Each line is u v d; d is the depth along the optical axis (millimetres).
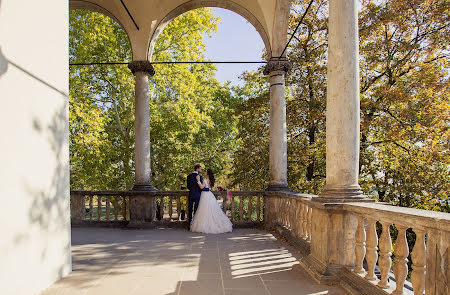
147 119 8648
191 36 16953
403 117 11625
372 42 12867
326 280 3775
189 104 17422
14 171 3211
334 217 3902
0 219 3006
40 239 3625
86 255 5297
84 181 16375
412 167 11805
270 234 7301
